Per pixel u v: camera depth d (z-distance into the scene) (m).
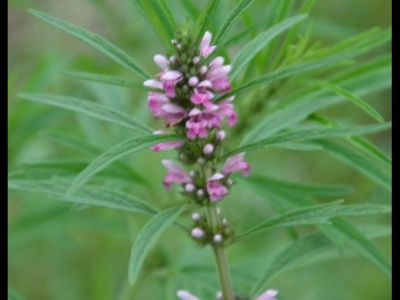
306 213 0.51
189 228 0.53
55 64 0.76
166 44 0.49
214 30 0.59
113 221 0.74
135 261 0.47
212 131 0.51
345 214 0.50
